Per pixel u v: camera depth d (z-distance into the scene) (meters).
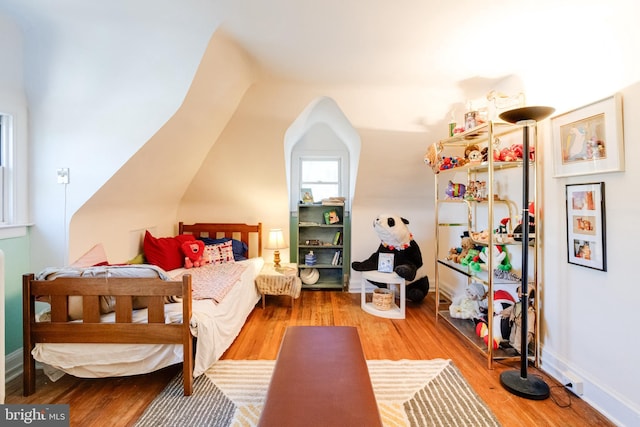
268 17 1.82
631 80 1.55
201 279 2.69
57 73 2.17
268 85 2.81
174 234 3.87
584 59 1.84
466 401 1.78
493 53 2.20
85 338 1.79
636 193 1.53
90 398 1.78
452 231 3.67
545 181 2.14
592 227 1.77
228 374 2.03
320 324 2.94
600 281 1.73
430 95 2.93
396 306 3.40
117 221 2.74
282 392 1.25
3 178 2.05
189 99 2.23
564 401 1.80
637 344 1.53
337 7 1.71
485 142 2.86
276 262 3.65
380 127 3.20
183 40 2.07
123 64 2.16
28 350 1.79
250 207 3.92
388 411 1.69
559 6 1.65
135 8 1.80
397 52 2.21
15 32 2.06
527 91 2.38
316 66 2.45
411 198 3.97
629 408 1.56
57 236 2.22
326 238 4.34
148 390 1.86
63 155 2.22
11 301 2.04
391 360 2.25
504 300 2.43
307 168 4.39
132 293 1.78
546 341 2.15
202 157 3.35
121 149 2.21
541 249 2.18
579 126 1.83
